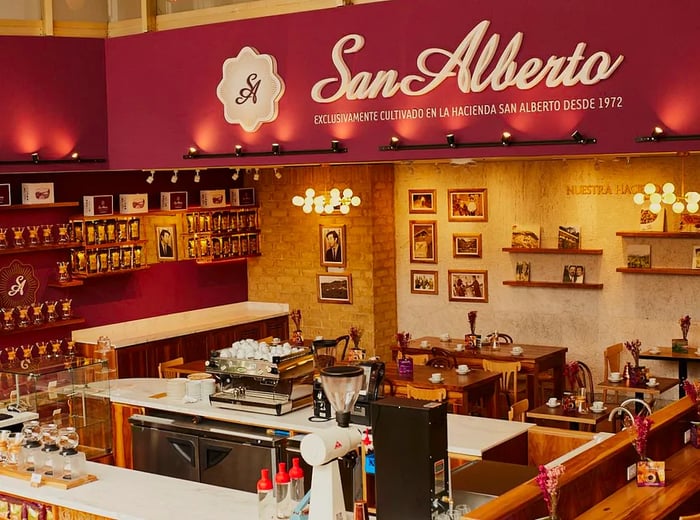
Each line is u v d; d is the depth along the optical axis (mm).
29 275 11664
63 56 10445
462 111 8656
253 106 9820
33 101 10281
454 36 8617
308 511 5062
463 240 13859
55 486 6059
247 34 9820
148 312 13367
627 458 6449
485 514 4715
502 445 6965
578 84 8062
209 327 13398
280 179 14516
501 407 11930
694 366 12469
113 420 8758
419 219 14203
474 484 5582
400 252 14414
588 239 12961
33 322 11617
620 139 7926
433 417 4770
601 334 13000
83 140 10602
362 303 14062
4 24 10156
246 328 14055
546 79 8203
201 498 5785
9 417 7793
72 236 12000
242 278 14875
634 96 7836
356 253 14055
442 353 12055
